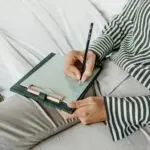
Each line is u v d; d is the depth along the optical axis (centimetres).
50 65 87
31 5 120
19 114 77
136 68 82
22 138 75
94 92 86
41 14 118
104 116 76
